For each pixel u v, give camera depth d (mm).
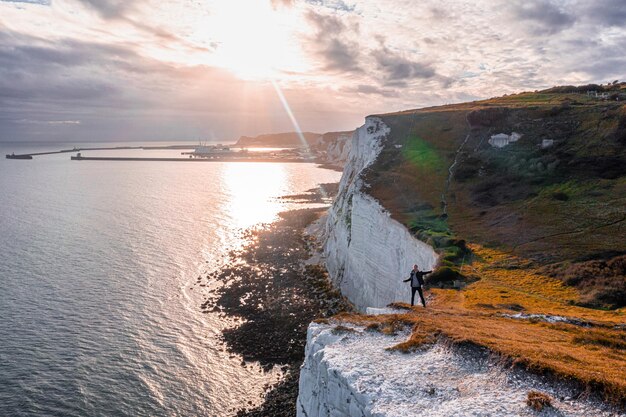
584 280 26281
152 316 42312
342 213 60438
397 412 11930
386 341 16812
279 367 34062
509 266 30328
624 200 37938
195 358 35188
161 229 77688
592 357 13688
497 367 13109
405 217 43156
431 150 63000
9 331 38531
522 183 46812
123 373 33000
